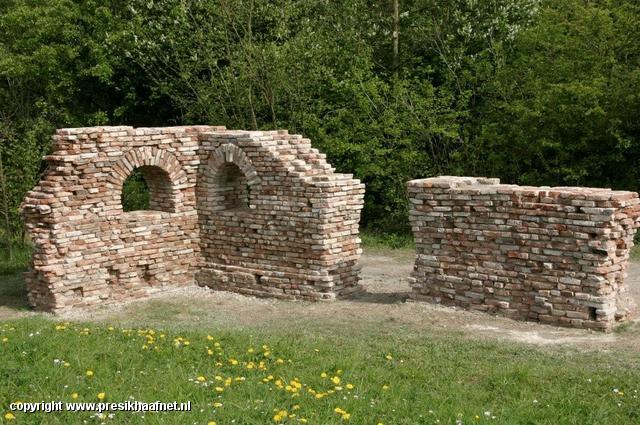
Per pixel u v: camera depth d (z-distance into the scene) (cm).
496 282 1352
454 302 1408
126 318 1443
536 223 1296
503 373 1015
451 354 1130
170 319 1426
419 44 2761
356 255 1590
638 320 1304
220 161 1656
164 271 1659
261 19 2672
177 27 2698
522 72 2409
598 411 880
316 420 803
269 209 1591
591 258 1245
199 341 1127
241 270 1644
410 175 2517
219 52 2650
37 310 1534
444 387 969
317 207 1520
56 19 2750
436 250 1426
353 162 2555
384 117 2483
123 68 2916
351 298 1559
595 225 1234
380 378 988
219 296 1614
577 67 2275
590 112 2120
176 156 1661
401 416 844
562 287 1278
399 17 2745
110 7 2934
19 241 2247
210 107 2638
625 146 2172
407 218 2473
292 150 1625
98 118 2834
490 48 2559
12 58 2652
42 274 1502
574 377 1007
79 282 1520
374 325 1323
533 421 849
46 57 2705
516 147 2356
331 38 2688
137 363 988
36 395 848
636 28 2269
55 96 2855
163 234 1650
